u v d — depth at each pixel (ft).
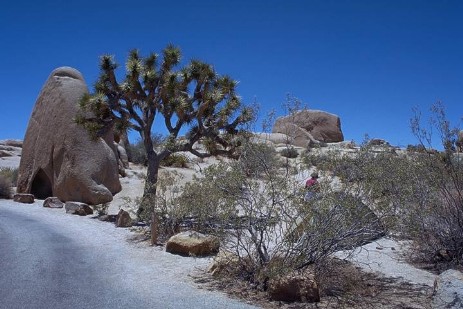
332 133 120.26
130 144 98.78
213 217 28.58
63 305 19.93
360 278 25.26
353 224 23.82
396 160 28.91
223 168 27.55
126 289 22.89
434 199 27.61
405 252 31.40
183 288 23.34
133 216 52.70
